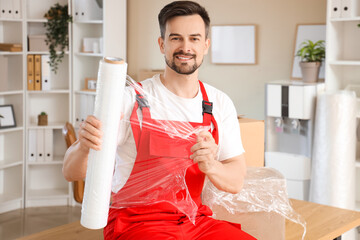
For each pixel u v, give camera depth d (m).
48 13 5.63
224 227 1.97
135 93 1.93
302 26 4.75
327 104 4.18
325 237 2.52
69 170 1.82
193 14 1.91
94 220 1.65
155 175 1.89
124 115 1.90
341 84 4.60
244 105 5.22
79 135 1.67
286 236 2.49
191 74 1.98
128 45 6.03
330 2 4.27
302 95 4.32
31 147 5.68
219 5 5.26
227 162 2.08
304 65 4.46
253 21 5.07
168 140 1.89
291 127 4.52
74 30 5.72
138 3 5.88
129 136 1.91
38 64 5.63
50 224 5.06
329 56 4.36
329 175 4.20
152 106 1.94
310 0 4.69
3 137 5.71
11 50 5.41
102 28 5.87
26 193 5.69
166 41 1.93
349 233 3.59
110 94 1.61
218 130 2.05
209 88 2.11
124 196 1.91
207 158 1.81
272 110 4.51
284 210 2.34
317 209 2.96
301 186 4.41
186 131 1.92
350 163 4.20
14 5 5.46
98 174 1.64
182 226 1.89
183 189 1.93
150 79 2.05
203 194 2.38
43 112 5.74
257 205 2.32
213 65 5.38
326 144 4.20
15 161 5.62
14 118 5.62
